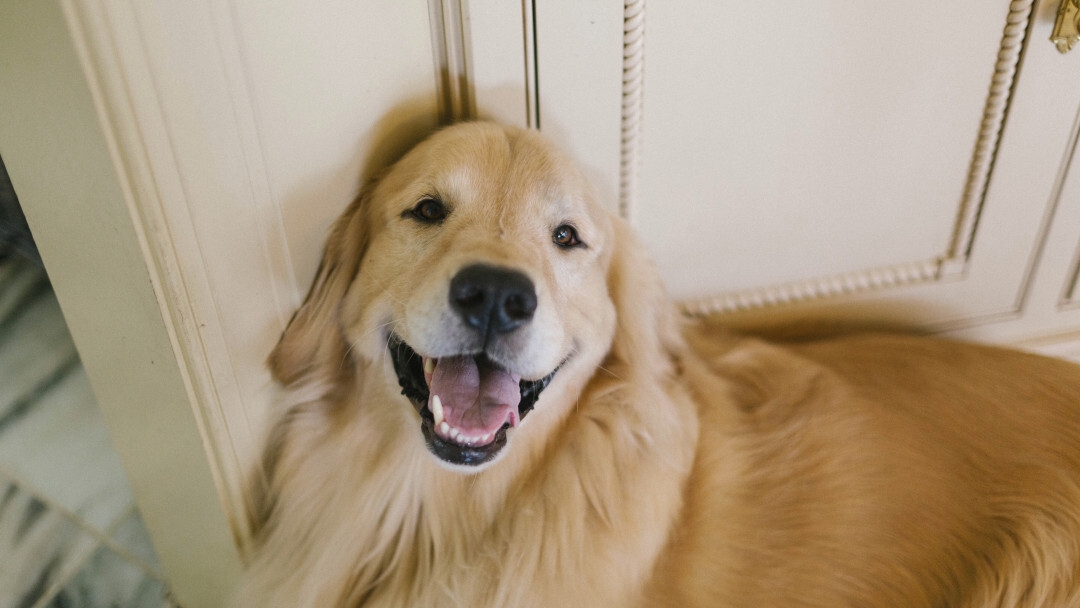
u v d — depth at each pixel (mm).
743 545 1102
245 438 1021
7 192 1719
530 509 1048
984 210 1435
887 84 1255
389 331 977
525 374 896
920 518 1132
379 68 974
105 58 713
